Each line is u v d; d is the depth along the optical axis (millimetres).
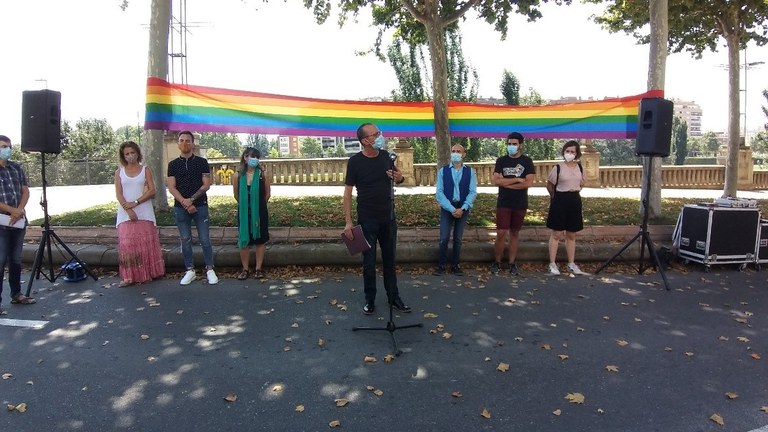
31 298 5758
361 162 5039
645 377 3883
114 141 40312
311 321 5109
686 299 5844
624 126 9070
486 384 3770
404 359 4211
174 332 4816
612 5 13281
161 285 6406
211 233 7559
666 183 17031
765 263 7301
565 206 6824
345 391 3668
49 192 16109
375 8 12086
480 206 9695
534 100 30516
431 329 4887
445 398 3562
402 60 26094
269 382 3805
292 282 6500
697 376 3900
